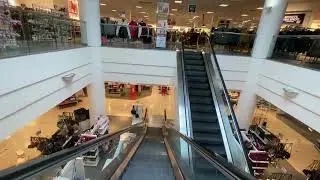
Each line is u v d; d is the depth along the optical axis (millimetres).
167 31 9594
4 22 4809
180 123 5906
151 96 17859
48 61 5660
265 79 7941
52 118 11797
